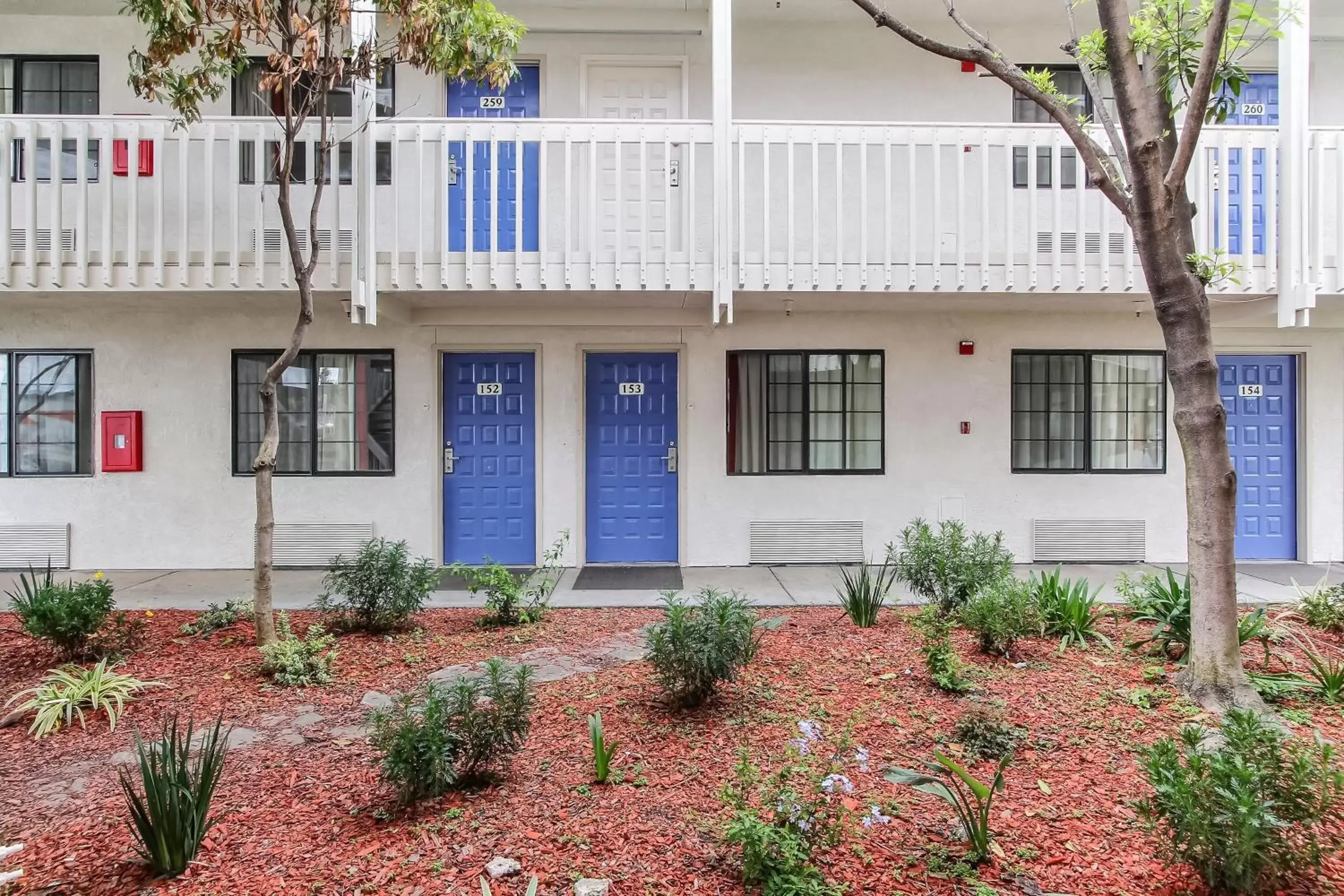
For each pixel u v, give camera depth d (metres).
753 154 7.78
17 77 7.97
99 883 2.58
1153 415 8.45
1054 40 8.27
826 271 6.70
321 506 8.16
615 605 6.66
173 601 6.78
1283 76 6.43
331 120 6.38
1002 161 7.88
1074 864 2.64
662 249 6.84
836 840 2.66
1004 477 8.34
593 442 8.44
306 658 4.71
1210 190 6.55
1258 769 2.44
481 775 3.23
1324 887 2.40
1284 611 5.54
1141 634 5.09
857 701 4.08
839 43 8.27
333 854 2.72
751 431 8.39
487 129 6.55
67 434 8.12
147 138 6.45
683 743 3.60
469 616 6.26
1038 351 8.34
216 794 3.20
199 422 8.08
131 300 7.28
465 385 8.41
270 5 4.54
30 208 6.30
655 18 8.03
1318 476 8.45
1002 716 3.80
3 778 3.41
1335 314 8.04
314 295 6.91
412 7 4.72
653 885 2.52
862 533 8.32
